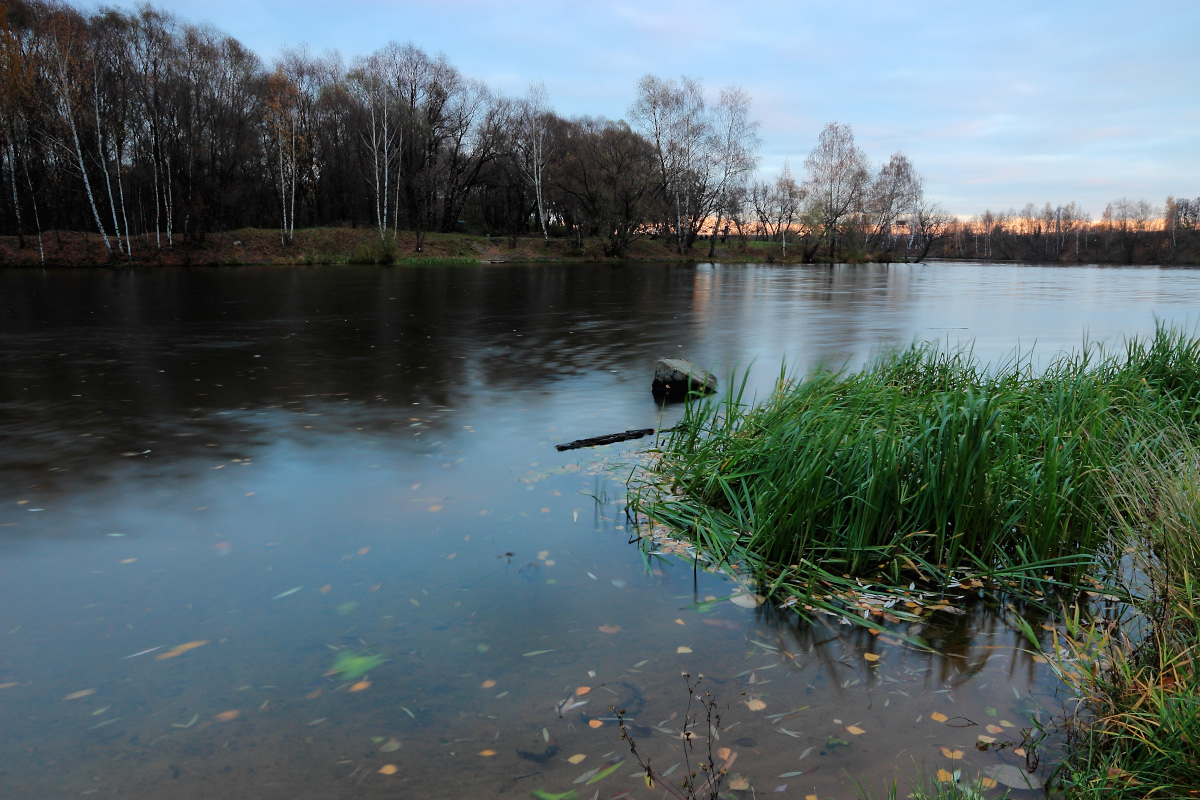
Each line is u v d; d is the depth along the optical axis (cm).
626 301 2408
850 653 340
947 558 420
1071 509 415
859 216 7256
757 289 3111
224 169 5012
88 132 4456
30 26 4303
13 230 4716
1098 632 341
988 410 441
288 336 1495
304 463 643
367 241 5306
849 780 252
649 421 793
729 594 399
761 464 509
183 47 4784
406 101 5797
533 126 6234
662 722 288
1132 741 261
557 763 265
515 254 5881
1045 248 11694
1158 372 749
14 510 530
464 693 309
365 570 429
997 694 307
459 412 838
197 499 552
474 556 448
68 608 387
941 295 2872
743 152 6569
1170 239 9956
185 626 368
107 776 262
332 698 307
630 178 5934
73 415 823
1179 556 329
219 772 263
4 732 287
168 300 2294
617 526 496
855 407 530
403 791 251
